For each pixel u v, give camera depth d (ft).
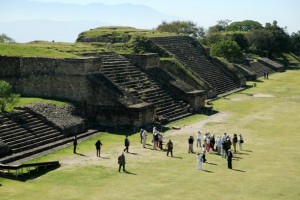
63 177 100.42
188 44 300.20
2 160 109.60
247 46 486.38
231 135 152.76
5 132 123.24
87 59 162.71
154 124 167.12
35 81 167.63
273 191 93.81
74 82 162.61
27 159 114.93
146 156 122.93
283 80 341.21
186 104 201.05
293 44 554.05
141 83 195.52
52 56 171.32
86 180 98.68
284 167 113.09
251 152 129.59
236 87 288.10
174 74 232.94
